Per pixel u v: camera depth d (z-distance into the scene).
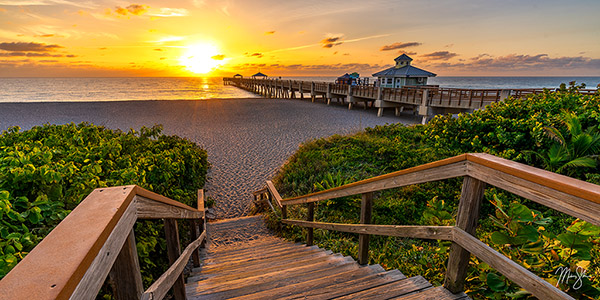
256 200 6.82
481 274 1.60
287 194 7.08
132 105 23.80
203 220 4.11
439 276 2.10
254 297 1.86
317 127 15.85
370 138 9.56
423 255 3.01
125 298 0.90
